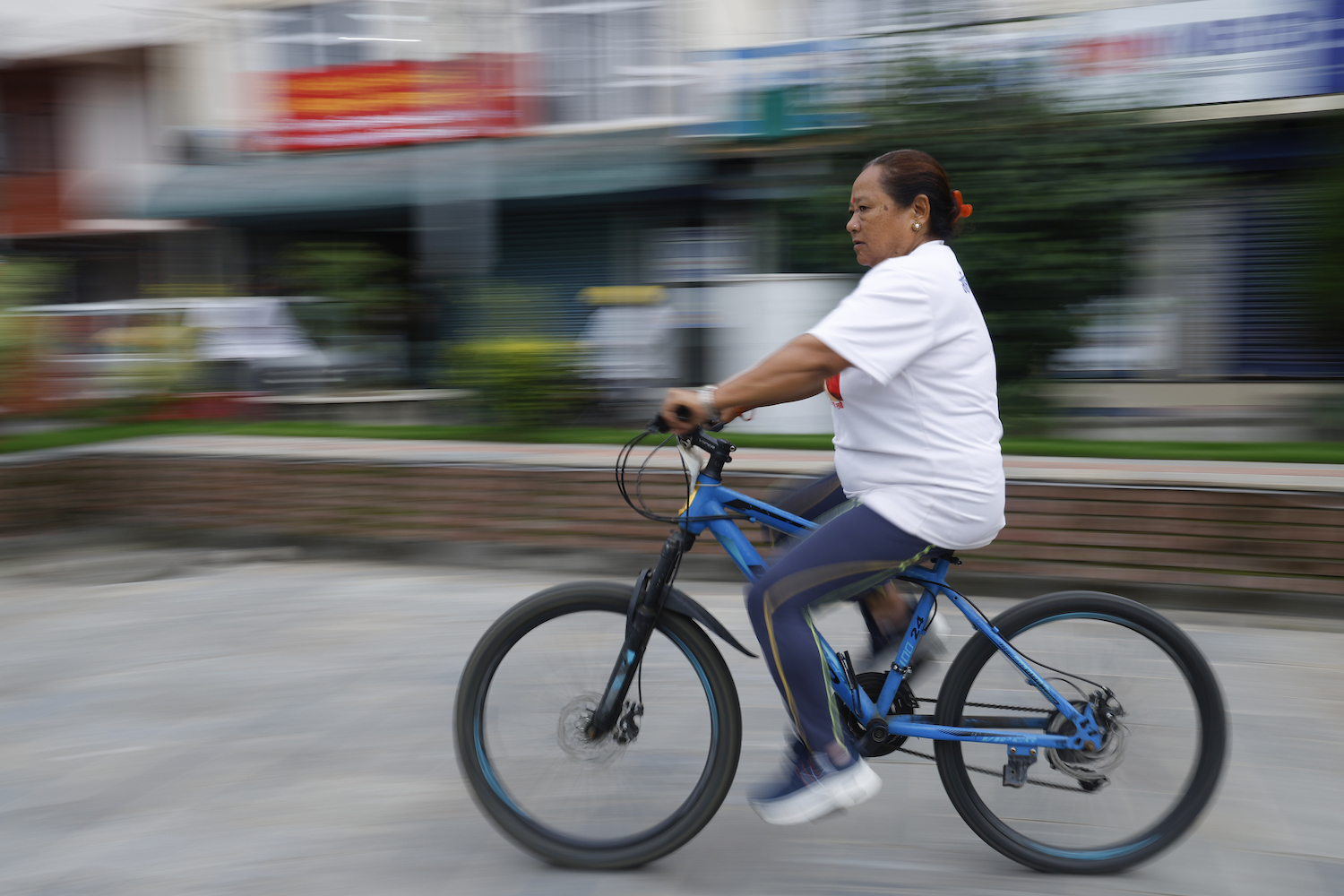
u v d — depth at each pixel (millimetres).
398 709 3396
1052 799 2434
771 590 2307
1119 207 6238
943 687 2418
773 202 7902
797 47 8445
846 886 2361
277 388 7695
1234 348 8734
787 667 2293
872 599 2506
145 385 6949
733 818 2676
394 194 10250
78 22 12539
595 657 2459
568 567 5062
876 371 2150
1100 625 2391
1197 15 7832
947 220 2314
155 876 2406
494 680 2467
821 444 5230
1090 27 7516
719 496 2439
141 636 4172
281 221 11633
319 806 2748
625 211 10422
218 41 11750
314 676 3707
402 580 4969
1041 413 6383
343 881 2387
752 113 8648
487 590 4762
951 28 6883
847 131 6914
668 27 9688
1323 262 8117
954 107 6637
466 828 2637
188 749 3109
